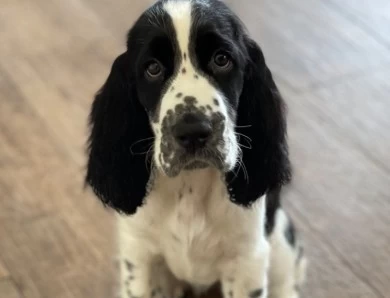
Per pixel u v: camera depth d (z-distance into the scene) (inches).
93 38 37.0
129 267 23.3
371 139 31.2
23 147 31.0
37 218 28.0
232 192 21.1
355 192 28.9
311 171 29.8
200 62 19.1
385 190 29.0
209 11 19.3
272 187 21.8
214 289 25.9
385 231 27.4
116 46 36.5
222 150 18.7
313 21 37.9
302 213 28.1
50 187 29.2
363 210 28.2
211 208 21.3
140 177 21.4
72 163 30.2
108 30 37.6
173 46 19.0
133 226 22.2
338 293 25.4
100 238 27.3
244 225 21.7
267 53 35.8
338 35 36.9
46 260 26.6
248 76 20.8
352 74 34.6
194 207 21.3
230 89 19.6
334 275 25.9
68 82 34.3
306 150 30.7
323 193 28.9
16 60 35.6
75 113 32.6
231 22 19.9
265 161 21.5
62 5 39.4
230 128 19.3
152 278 23.8
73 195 28.9
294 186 28.9
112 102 21.1
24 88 33.9
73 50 36.3
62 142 31.2
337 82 34.2
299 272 25.4
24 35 37.3
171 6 19.3
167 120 18.7
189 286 25.7
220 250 22.3
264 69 21.2
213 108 18.7
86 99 33.4
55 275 26.1
